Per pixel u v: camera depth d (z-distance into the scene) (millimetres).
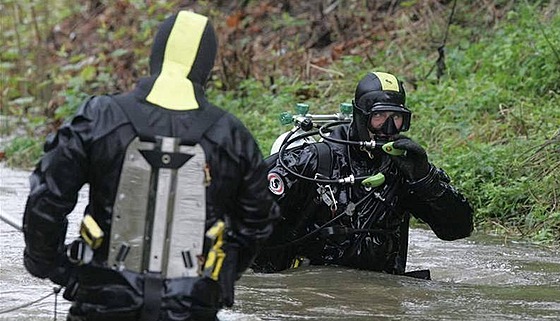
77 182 10758
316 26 47500
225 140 10953
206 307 10805
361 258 18375
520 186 26312
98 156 10695
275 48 46438
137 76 48531
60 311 15422
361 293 16641
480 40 39938
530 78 33875
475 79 35406
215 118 11023
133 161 10680
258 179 11148
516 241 23812
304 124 18406
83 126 10750
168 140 10727
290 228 18281
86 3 62844
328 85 40031
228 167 10977
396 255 18797
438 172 18109
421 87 37094
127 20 53906
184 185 10742
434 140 31625
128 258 10656
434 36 41625
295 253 18688
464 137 30828
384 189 18297
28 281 17828
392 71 40094
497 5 41688
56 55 56156
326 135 18516
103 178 10711
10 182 34656
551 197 25938
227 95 41594
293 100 38938
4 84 53031
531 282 18562
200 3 49875
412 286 17328
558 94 33312
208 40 11312
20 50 54062
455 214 18312
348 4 47500
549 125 29922
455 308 15711
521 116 31047
